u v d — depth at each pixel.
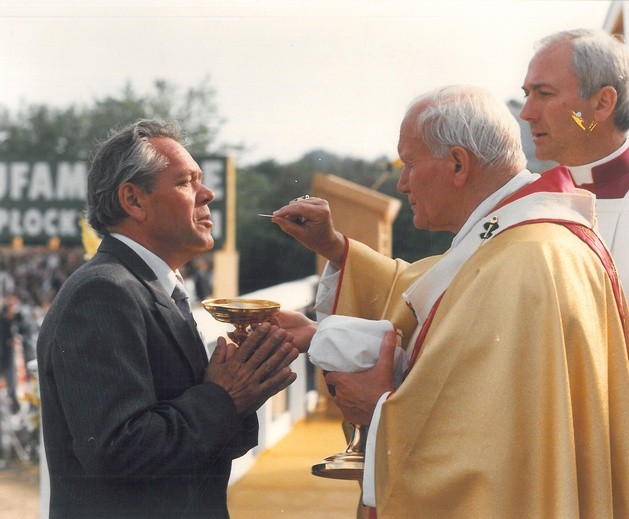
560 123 2.05
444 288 1.79
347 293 2.17
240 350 1.77
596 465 1.60
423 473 1.60
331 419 3.34
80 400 1.63
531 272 1.62
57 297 1.75
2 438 4.77
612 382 1.66
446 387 1.61
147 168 1.77
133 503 1.71
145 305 1.72
